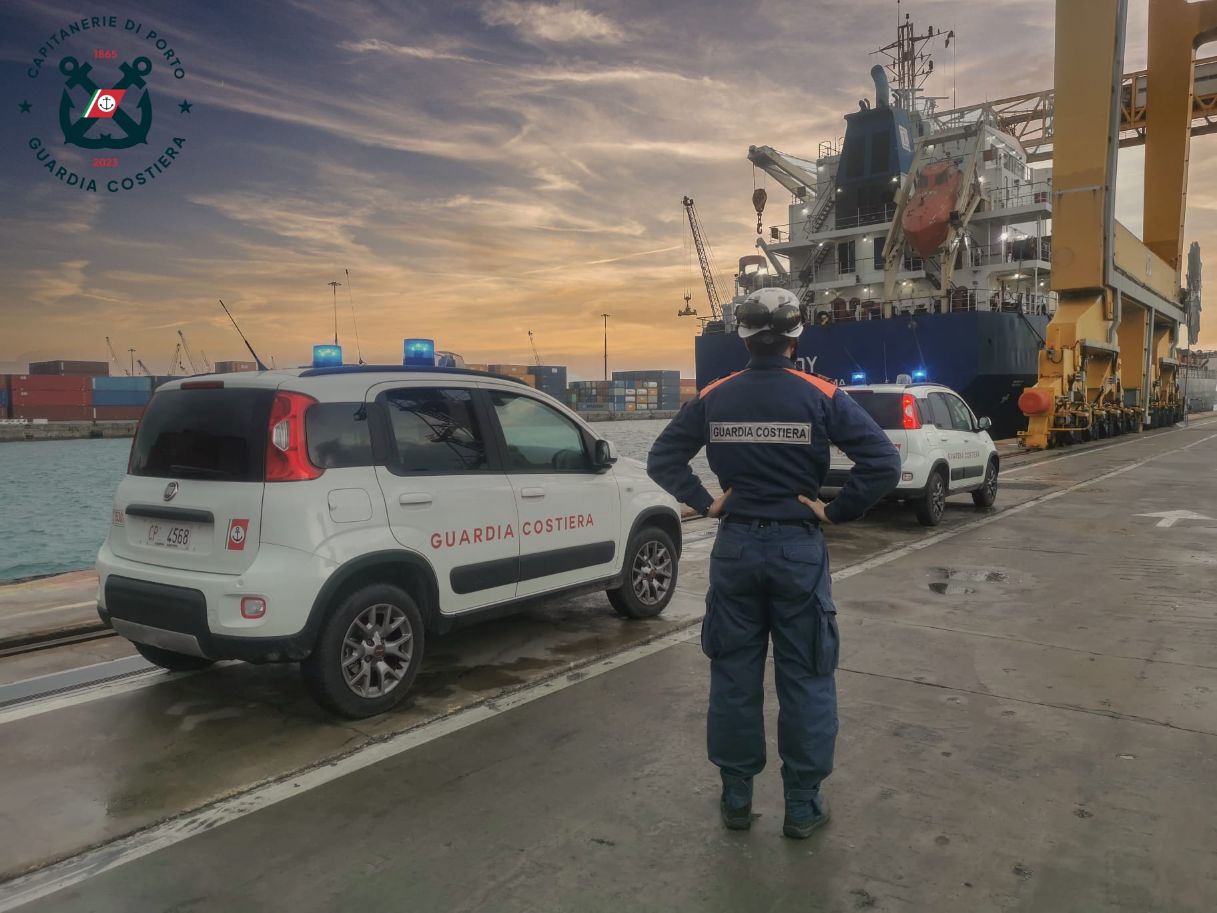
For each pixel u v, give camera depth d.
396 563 3.76
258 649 3.33
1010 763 3.12
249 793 2.97
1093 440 24.47
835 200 31.44
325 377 3.69
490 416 4.38
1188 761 3.13
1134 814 2.72
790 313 2.53
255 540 3.37
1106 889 2.30
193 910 2.26
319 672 3.49
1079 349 21.77
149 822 2.77
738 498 2.57
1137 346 29.72
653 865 2.45
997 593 5.97
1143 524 9.14
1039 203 28.39
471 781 3.04
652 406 162.12
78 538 24.19
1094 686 3.98
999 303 27.17
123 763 3.24
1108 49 20.06
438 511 3.94
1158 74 31.28
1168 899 2.24
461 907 2.24
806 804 2.58
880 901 2.25
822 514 2.51
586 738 3.43
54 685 4.20
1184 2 30.64
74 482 43.50
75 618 5.25
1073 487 12.86
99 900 2.32
